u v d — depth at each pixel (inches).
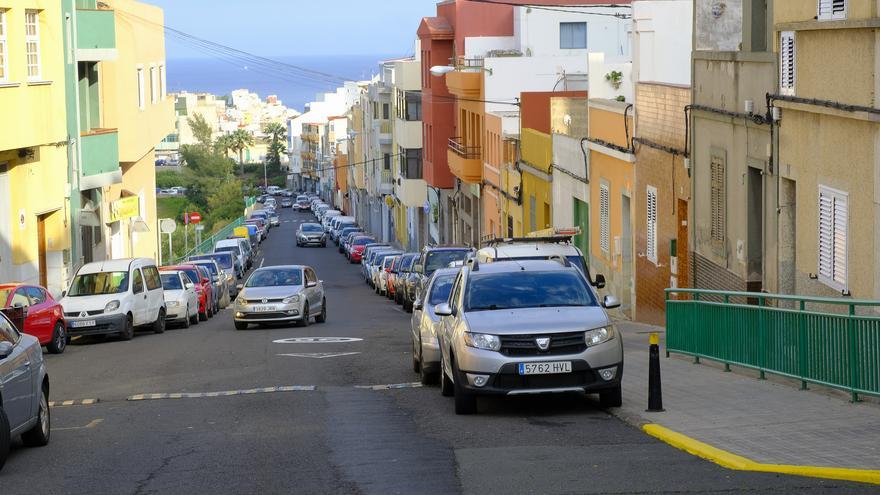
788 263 760.3
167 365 907.4
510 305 594.6
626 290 1197.1
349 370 837.8
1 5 1193.4
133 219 2006.6
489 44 2356.1
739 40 867.4
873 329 517.7
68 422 605.9
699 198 946.1
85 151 1514.5
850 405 531.5
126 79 1744.6
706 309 725.9
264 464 454.3
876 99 604.1
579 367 551.8
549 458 445.4
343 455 469.1
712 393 603.5
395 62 3592.5
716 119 890.1
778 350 617.9
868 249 617.9
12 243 1305.4
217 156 5403.5
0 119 1197.1
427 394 682.2
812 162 698.8
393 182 3454.7
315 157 7480.3
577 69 2096.5
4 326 500.7
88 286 1196.5
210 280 1664.6
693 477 396.5
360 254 3080.7
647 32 1146.7
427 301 776.9
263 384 765.3
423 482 406.9
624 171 1181.1
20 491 418.9
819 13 685.3
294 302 1295.5
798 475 393.7
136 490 413.7
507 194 1838.1
